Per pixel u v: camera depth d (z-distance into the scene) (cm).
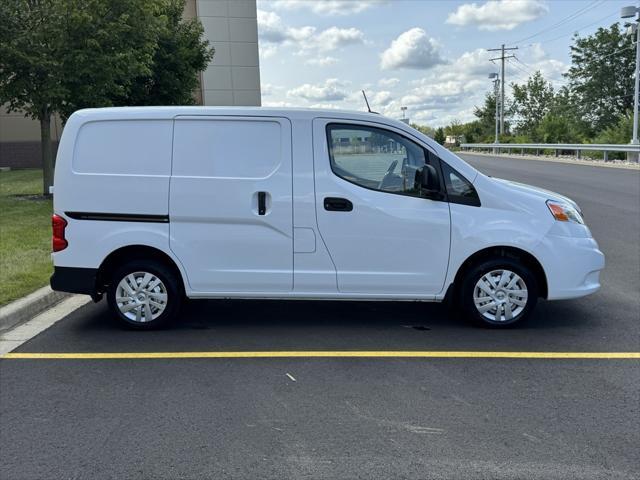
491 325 543
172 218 528
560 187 1612
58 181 533
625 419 368
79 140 532
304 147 521
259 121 523
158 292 546
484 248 527
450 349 495
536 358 472
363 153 524
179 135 525
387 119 524
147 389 418
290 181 521
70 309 622
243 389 417
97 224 532
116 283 546
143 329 550
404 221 521
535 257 527
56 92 1277
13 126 3042
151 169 527
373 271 529
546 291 539
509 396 402
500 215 526
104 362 472
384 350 494
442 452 329
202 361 472
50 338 530
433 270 529
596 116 5219
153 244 530
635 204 1309
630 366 454
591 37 5159
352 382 427
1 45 1224
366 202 520
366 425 362
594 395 403
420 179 523
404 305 631
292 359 475
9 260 759
